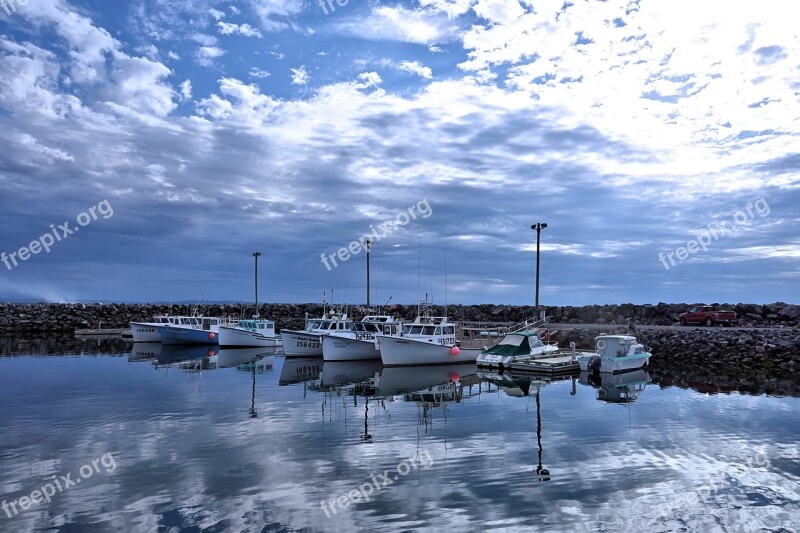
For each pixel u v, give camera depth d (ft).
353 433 51.93
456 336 120.57
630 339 98.12
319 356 122.62
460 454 44.88
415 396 72.59
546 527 31.07
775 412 61.16
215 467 41.68
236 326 156.87
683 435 50.93
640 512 33.09
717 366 102.53
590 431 52.49
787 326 144.05
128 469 41.22
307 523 31.71
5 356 122.01
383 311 196.24
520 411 62.08
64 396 72.13
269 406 65.26
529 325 128.57
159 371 98.37
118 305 207.31
